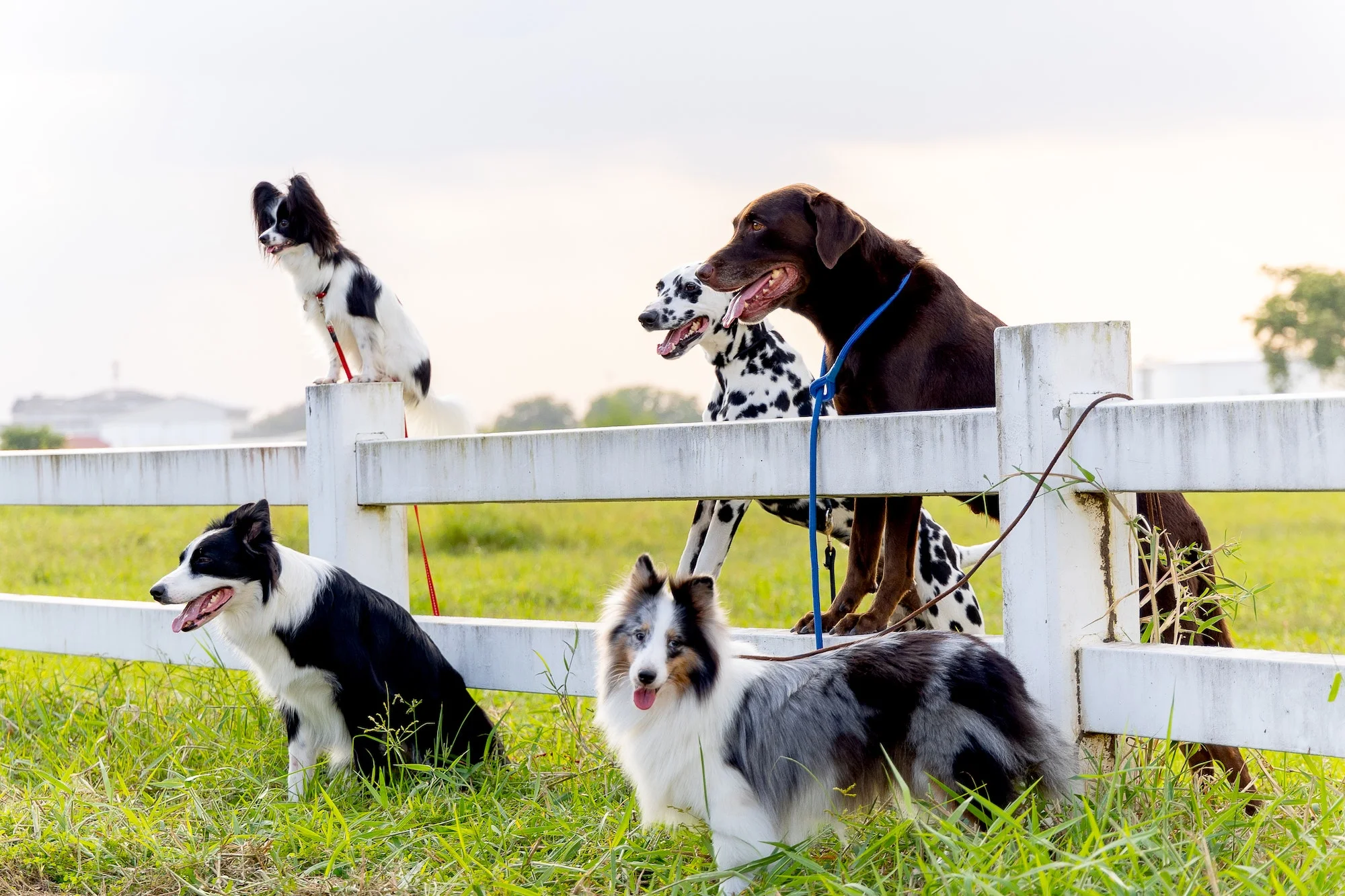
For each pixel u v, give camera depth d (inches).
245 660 186.7
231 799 161.6
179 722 191.3
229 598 164.6
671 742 130.3
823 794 131.9
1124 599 140.7
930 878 111.3
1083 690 135.8
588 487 166.1
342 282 240.7
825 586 349.4
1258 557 433.4
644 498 161.5
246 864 132.8
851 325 184.4
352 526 189.2
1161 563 157.6
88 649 214.8
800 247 183.3
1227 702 125.4
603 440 164.4
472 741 177.3
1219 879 108.5
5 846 136.1
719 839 127.9
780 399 228.2
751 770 129.9
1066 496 134.5
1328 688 119.0
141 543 520.7
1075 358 135.4
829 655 136.9
